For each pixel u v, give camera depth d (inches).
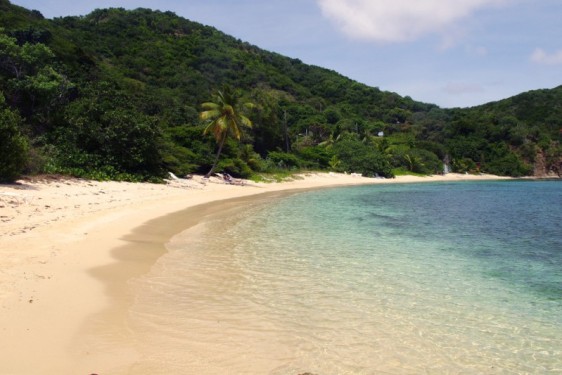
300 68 6309.1
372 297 382.9
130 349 255.3
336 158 2935.5
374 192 1800.0
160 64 3801.7
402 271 479.5
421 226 837.2
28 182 852.6
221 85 3873.0
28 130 1122.7
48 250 442.0
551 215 1051.3
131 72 3341.5
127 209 800.3
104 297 337.1
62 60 1726.1
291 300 366.3
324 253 555.8
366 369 251.1
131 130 1228.5
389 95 5999.0
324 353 269.4
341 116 4559.5
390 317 335.6
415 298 385.1
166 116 2155.5
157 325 297.3
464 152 4237.2
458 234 752.3
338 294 387.5
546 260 557.6
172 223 731.4
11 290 319.6
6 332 254.4
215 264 478.9
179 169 1509.6
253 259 510.0
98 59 3034.0
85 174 1107.9
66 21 4087.1
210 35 5295.3
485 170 4160.9
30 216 588.1
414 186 2381.9
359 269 479.2
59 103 1301.7
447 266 511.8
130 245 530.0
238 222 795.4
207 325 304.0
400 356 269.6
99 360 236.7
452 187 2351.1
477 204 1323.8
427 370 253.1
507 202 1409.9
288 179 2177.7
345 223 829.2
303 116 4067.4
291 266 482.0
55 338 255.6
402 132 4783.5
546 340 301.0
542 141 4345.5
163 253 514.9
